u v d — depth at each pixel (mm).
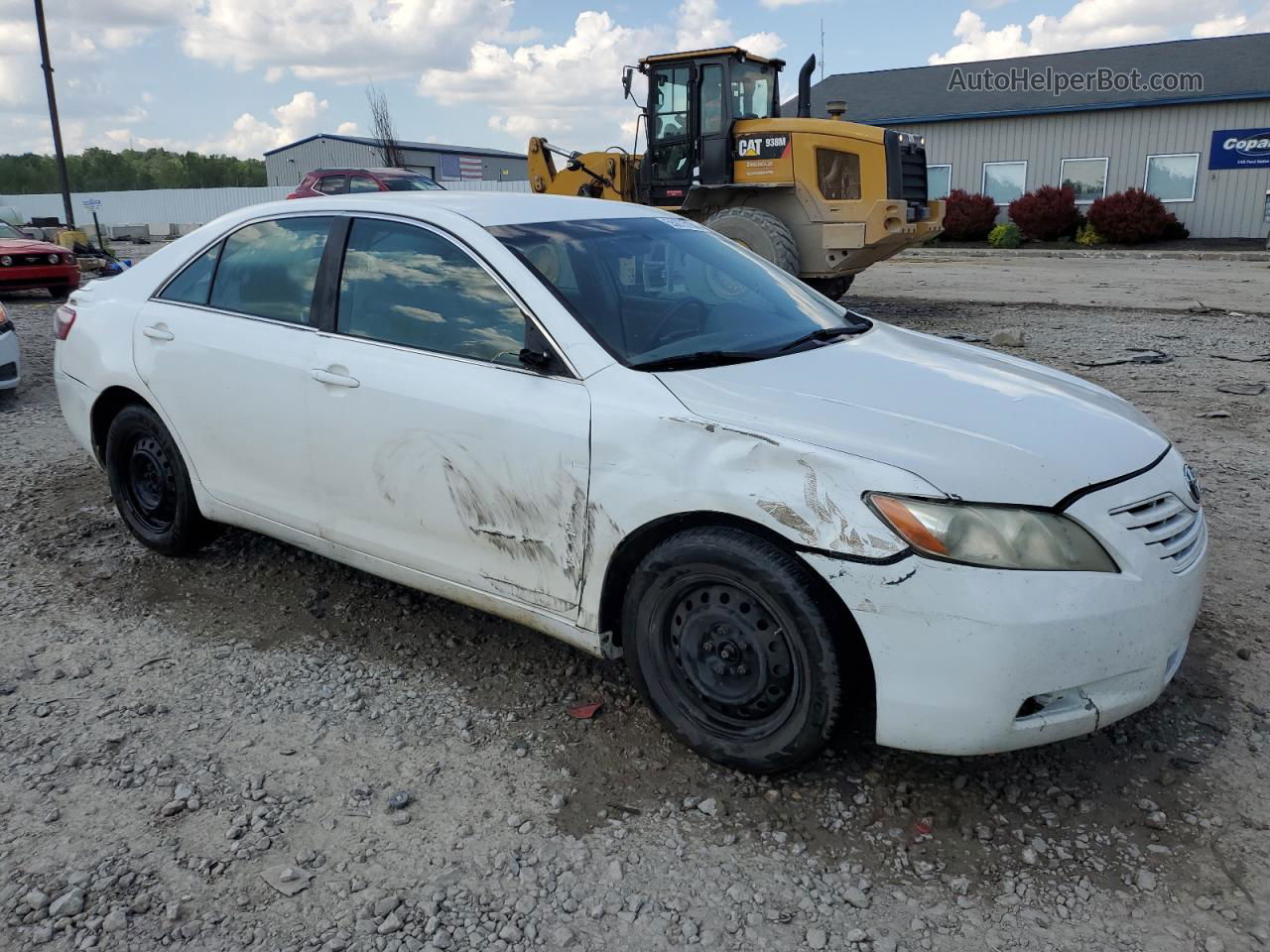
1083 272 20578
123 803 2908
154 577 4496
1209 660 3639
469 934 2426
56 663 3729
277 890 2570
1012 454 2717
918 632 2572
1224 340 10609
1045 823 2803
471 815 2865
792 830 2793
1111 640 2613
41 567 4617
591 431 3023
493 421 3223
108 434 4633
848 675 2736
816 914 2484
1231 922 2424
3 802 2908
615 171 14438
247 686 3568
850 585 2611
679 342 3342
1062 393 3326
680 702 3062
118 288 4629
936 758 3104
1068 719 2645
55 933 2420
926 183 13859
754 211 12742
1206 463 6051
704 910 2500
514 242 3486
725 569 2824
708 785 2988
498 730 3295
